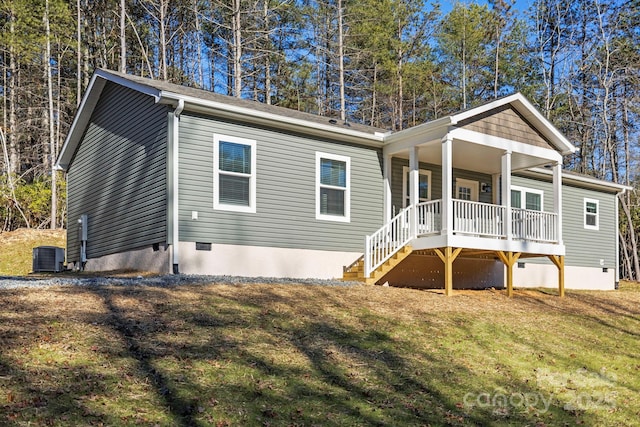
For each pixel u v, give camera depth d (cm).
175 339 650
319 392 570
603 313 1202
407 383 628
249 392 545
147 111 1232
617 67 3012
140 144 1255
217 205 1165
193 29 3238
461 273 1605
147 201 1202
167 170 1115
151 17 3161
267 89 3080
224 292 896
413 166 1342
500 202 1730
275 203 1248
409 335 801
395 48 3125
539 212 1411
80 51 2794
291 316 805
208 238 1148
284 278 1169
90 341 611
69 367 541
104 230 1445
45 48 2609
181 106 1109
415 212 1318
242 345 661
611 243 2117
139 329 667
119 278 1017
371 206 1414
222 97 1320
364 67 3419
